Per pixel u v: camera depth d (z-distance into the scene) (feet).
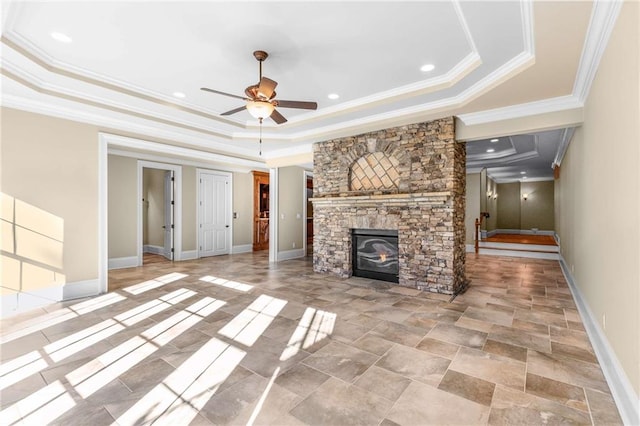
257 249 29.71
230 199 27.68
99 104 12.88
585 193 11.27
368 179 16.92
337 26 8.21
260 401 6.34
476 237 27.35
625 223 6.19
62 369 7.62
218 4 7.30
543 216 39.91
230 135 18.45
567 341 9.09
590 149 10.12
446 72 11.02
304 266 21.26
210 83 11.96
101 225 14.34
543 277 17.56
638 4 5.21
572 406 6.10
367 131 15.99
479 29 7.91
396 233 16.02
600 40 7.39
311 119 15.70
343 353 8.42
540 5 6.40
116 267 20.76
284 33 8.54
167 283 16.31
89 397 6.48
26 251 12.26
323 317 11.17
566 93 11.10
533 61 8.96
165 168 23.31
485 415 5.86
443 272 14.06
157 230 26.63
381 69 10.75
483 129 13.37
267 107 9.62
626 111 6.05
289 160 21.53
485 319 10.91
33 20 7.91
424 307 12.23
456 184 14.16
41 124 12.62
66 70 10.60
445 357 8.16
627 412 5.50
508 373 7.35
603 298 8.06
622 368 6.15
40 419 5.80
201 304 12.71
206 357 8.22
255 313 11.61
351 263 17.63
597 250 8.99
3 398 6.46
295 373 7.42
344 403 6.26
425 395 6.51
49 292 12.78
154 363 7.91
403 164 15.10
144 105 13.62
